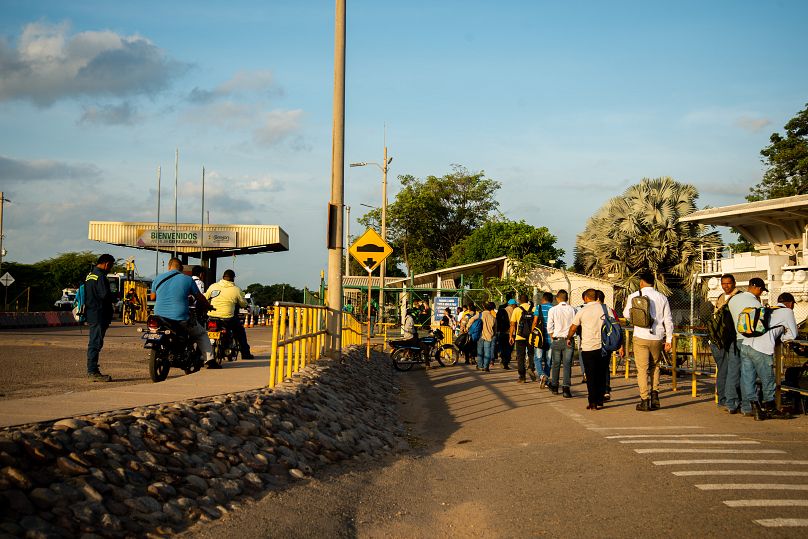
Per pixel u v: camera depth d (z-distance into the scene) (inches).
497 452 361.1
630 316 486.6
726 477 287.1
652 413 473.4
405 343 875.4
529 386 657.6
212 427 281.9
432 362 965.2
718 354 493.7
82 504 194.7
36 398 315.6
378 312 1585.9
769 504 246.2
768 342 440.8
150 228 2222.0
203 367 523.8
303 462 301.1
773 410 454.0
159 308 460.4
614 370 761.6
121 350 776.9
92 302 462.3
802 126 1743.4
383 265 1389.0
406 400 592.7
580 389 629.0
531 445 372.8
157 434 251.1
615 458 327.3
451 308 1236.5
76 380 468.1
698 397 561.6
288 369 434.3
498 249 2359.7
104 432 236.8
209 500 229.3
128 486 213.8
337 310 624.1
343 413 407.2
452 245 2935.5
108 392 345.4
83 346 824.3
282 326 414.0
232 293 605.9
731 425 423.5
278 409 343.6
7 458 199.5
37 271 3248.0
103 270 470.9
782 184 1756.9
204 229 2230.6
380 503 265.0
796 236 1175.6
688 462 316.8
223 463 259.4
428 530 233.6
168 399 313.1
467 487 290.0
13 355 690.2
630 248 1557.6
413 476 314.5
